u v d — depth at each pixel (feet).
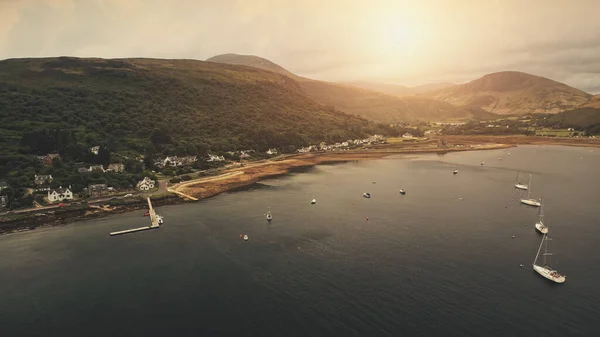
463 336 207.82
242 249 330.13
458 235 355.36
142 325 224.12
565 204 459.32
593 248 322.34
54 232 381.60
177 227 392.06
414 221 398.01
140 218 424.87
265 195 524.11
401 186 572.51
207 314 233.55
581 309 232.53
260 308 238.48
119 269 296.51
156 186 565.94
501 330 212.84
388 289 257.34
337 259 305.32
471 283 264.11
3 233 378.53
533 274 276.00
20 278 283.79
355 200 488.85
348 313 230.68
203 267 297.12
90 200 483.10
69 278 283.18
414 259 302.86
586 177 630.33
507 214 420.36
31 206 450.30
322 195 519.60
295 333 212.84
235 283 270.26
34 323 228.22
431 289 256.52
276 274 282.15
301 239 350.02
